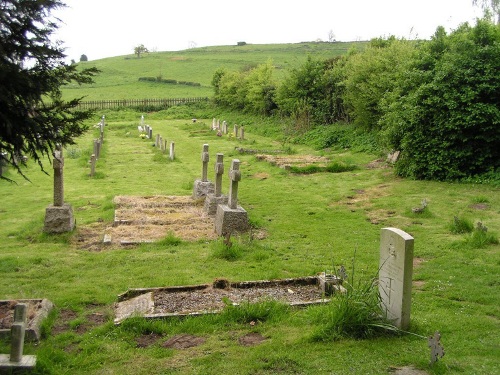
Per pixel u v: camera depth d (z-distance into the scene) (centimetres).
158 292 857
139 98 6719
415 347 632
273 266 1012
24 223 1425
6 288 905
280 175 2112
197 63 9738
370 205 1537
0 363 590
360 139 2756
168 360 627
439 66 1795
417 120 1770
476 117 1644
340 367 588
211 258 1078
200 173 2297
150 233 1286
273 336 682
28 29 593
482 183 1666
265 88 4544
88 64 10206
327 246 1155
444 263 996
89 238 1260
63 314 791
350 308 682
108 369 609
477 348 627
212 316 741
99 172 2244
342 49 9619
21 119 607
